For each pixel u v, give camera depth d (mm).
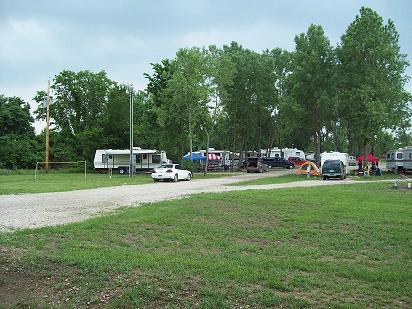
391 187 25188
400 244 9422
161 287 6461
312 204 16359
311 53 47344
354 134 46562
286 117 50719
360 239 9930
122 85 66500
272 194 20219
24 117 73562
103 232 11008
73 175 47062
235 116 59250
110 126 63031
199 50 46562
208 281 6629
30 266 7711
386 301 5863
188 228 11461
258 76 57250
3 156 59875
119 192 23859
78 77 72875
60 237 10414
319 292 6242
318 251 8773
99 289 6598
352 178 38938
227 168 64188
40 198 20406
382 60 44750
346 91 44875
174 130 47594
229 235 10539
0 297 6613
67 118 73562
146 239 10203
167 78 48062
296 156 73750
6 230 11469
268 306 5758
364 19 44250
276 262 7766
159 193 22828
